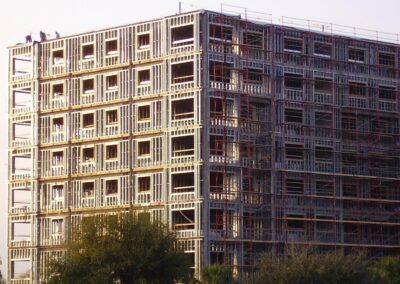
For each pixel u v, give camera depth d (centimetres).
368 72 16788
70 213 16612
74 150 16712
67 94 16862
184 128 15462
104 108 16425
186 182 15525
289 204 15812
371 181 16588
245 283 14525
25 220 17125
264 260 13538
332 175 16212
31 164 17150
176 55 15625
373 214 16562
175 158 15538
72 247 12838
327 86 16388
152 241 12756
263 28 15925
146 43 16088
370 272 13350
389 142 16862
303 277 12950
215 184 15350
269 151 15738
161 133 15738
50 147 16975
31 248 16988
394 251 16750
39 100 17162
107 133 16362
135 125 16050
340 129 16388
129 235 12762
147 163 15875
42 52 17238
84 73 16700
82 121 16675
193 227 15262
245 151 15538
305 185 16012
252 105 15725
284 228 15675
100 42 16575
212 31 15538
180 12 15712
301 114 16112
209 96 15362
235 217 15350
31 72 17300
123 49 16288
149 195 15800
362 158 16550
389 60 17125
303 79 16125
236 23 15700
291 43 16200
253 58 15750
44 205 16962
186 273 13000
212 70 15462
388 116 16900
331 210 16188
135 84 16112
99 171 16388
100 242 12694
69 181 16688
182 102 15650
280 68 15975
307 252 13688
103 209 16250
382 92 16938
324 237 16075
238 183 15425
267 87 15838
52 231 16825
